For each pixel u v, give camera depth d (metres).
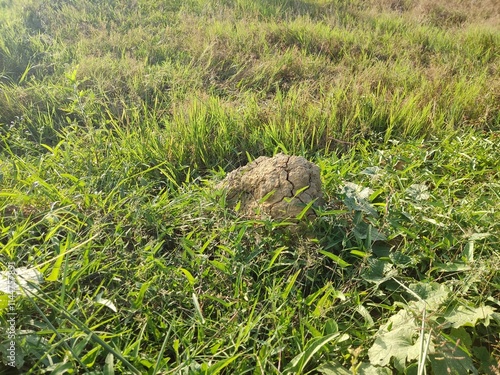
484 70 4.95
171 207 2.57
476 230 2.42
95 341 1.68
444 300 1.97
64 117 4.01
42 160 2.94
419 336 1.79
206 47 5.10
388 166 3.00
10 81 4.65
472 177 3.02
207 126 3.58
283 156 2.60
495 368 1.68
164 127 3.89
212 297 1.96
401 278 2.20
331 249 2.37
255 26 6.00
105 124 3.78
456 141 3.50
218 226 2.39
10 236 2.22
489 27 6.51
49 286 1.95
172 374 1.65
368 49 5.55
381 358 1.75
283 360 1.82
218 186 2.70
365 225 2.46
